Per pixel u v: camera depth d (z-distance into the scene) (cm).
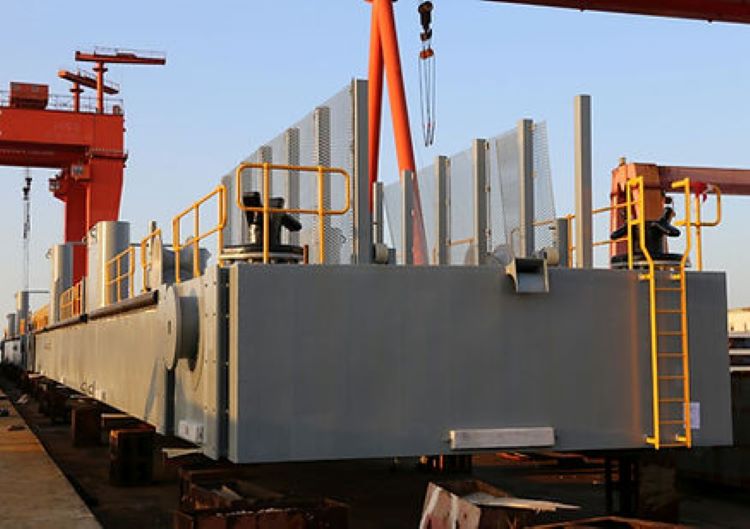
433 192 1161
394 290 688
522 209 938
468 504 638
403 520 1036
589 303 738
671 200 802
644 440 742
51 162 4291
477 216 1026
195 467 962
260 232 752
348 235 803
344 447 666
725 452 1149
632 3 2438
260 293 656
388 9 2436
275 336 657
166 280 1005
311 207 891
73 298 1977
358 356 675
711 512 1074
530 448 705
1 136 3953
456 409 695
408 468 1464
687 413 747
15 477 1223
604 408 734
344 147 815
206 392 699
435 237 1144
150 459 1334
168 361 785
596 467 1496
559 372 724
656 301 753
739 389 1134
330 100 854
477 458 1641
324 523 695
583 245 820
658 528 684
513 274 705
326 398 664
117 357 1195
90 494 1247
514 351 714
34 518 945
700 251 773
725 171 3125
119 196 4075
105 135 4066
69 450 1830
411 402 684
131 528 1012
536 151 941
